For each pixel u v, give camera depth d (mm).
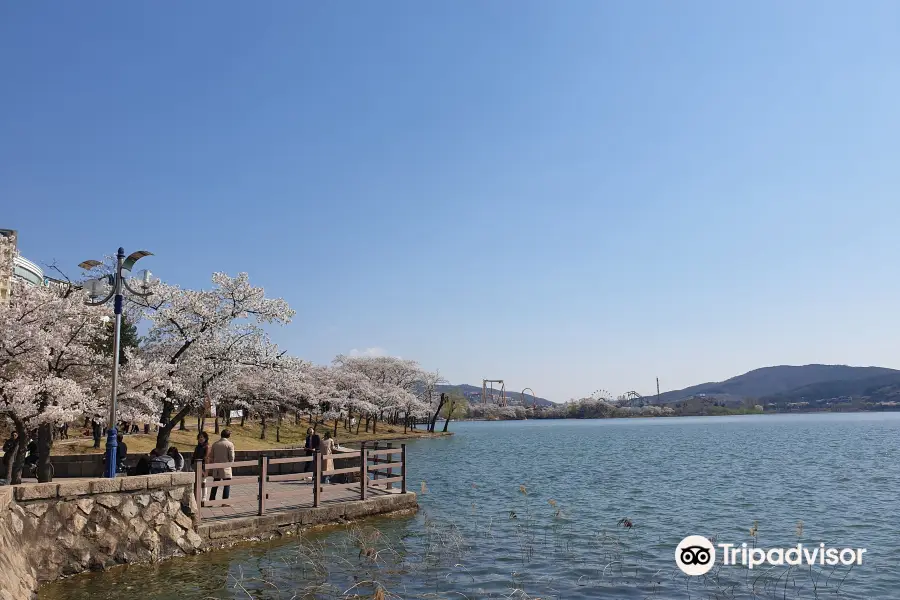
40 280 38250
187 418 64812
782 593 13445
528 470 41094
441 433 102938
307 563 15445
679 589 13711
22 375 20438
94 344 25625
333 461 25984
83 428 43688
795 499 27031
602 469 41594
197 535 16594
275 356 31969
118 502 15305
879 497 27438
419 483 33344
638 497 27859
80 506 14641
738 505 25438
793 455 52781
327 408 84750
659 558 16406
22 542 13422
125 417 23141
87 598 12812
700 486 31922
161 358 28656
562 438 91938
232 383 32375
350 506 20453
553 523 21203
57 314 21219
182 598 12883
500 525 20750
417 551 16906
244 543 17484
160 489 16125
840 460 47125
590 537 18906
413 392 105875
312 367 86000
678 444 72750
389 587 13836
